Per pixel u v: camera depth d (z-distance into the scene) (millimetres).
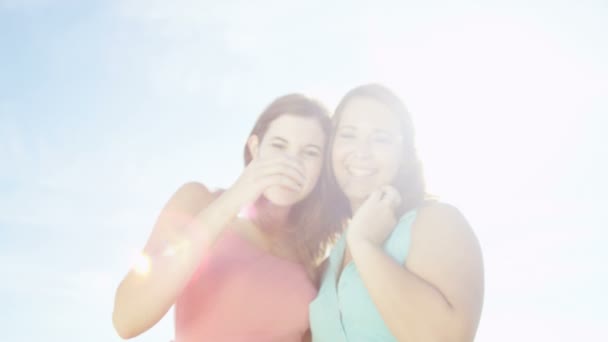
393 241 2812
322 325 2977
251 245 3262
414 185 3123
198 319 3074
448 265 2574
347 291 2859
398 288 2477
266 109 3297
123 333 2809
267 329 3084
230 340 3039
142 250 2998
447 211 2730
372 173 3104
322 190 3355
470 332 2512
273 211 3352
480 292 2594
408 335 2465
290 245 3365
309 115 3238
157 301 2711
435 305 2453
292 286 3164
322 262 3439
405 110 3152
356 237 2684
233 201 2836
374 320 2732
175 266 2715
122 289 2809
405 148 3154
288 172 2990
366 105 3135
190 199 3166
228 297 3072
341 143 3166
